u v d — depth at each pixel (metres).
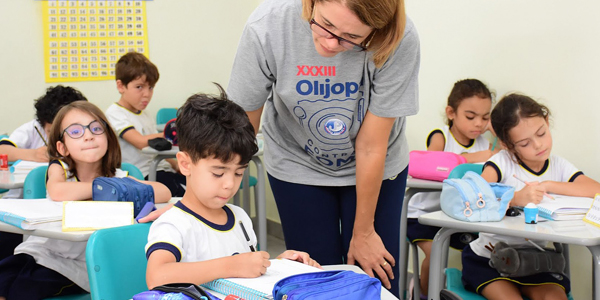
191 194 1.16
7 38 3.41
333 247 1.53
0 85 3.41
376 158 1.39
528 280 1.79
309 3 1.11
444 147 2.62
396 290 1.57
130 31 3.73
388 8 1.04
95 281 1.17
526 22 2.35
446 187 1.71
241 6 4.06
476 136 2.56
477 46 2.55
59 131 1.84
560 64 2.25
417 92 1.35
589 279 2.21
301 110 1.36
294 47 1.28
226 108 1.15
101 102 3.71
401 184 1.55
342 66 1.29
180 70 3.90
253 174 4.00
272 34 1.27
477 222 1.62
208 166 1.11
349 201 1.51
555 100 2.28
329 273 0.95
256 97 1.36
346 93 1.32
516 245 1.92
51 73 3.55
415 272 2.49
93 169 1.89
